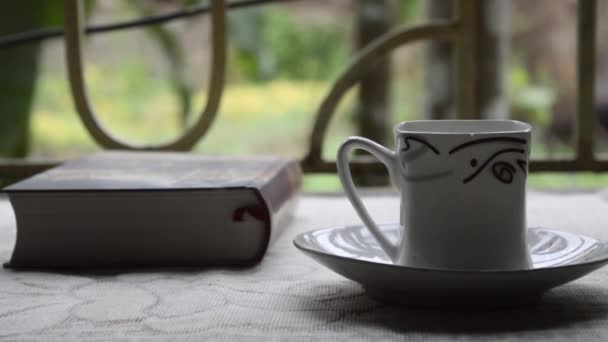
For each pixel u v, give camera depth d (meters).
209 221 0.64
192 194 0.63
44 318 0.54
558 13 3.52
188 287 0.59
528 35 3.54
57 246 0.64
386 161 0.58
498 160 0.55
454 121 0.58
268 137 3.76
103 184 0.64
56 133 3.53
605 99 3.43
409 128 0.58
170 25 3.37
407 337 0.51
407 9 2.91
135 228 0.64
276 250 0.68
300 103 3.78
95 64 3.66
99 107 3.67
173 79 2.37
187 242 0.64
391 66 1.83
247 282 0.60
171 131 3.72
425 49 1.49
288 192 0.72
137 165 0.74
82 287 0.60
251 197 0.64
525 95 3.51
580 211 0.81
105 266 0.64
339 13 3.78
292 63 3.79
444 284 0.52
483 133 0.55
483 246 0.55
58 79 3.51
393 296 0.55
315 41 3.79
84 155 0.80
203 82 3.49
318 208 0.84
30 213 0.64
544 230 0.63
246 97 3.77
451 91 1.44
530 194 0.91
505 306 0.55
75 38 0.91
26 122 1.55
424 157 0.56
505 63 1.18
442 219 0.55
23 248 0.64
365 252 0.61
